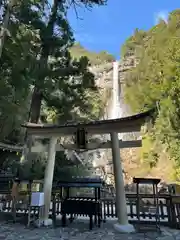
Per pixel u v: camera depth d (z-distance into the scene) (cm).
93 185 612
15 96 952
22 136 1091
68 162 1109
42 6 891
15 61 827
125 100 2681
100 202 644
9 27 759
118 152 625
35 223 607
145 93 1889
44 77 888
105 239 472
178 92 1173
